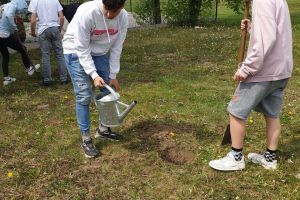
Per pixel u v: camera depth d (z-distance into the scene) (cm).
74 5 797
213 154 478
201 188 414
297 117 585
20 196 414
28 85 796
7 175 452
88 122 480
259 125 555
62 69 788
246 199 394
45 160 482
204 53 1022
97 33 440
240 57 459
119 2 416
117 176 443
